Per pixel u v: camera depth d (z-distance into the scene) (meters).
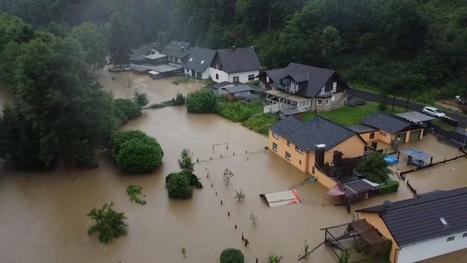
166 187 36.88
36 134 40.12
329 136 39.47
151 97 67.44
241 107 58.03
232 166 41.66
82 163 41.75
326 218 32.56
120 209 33.88
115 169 41.38
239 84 68.56
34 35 78.50
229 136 50.12
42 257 28.00
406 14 69.06
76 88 39.38
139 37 107.56
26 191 37.03
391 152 44.88
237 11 98.25
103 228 29.89
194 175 37.53
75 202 35.19
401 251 26.19
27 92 38.44
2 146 40.19
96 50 80.88
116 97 67.31
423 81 63.47
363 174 37.44
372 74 69.69
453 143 47.03
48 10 114.75
